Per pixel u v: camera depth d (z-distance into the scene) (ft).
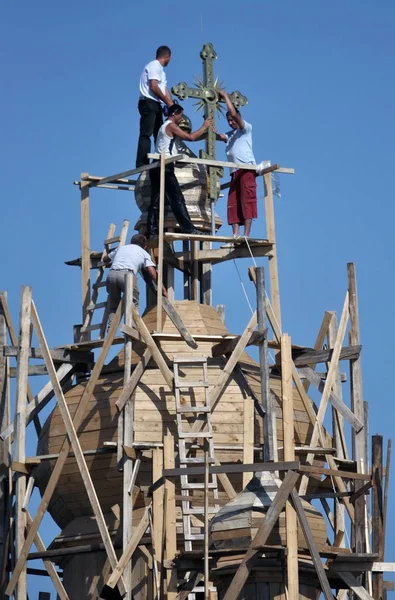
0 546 304.09
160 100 322.34
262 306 298.76
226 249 322.14
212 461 290.15
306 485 300.61
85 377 319.88
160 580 270.67
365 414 315.17
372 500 296.30
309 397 315.78
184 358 297.12
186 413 296.30
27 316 303.68
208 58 324.80
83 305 322.55
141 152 319.47
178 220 316.40
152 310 317.22
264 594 258.37
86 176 326.24
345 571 267.80
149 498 294.46
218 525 261.03
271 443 294.25
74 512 306.96
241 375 304.71
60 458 294.46
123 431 291.17
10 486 306.35
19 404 302.66
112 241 321.32
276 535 257.96
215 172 319.88
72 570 302.04
